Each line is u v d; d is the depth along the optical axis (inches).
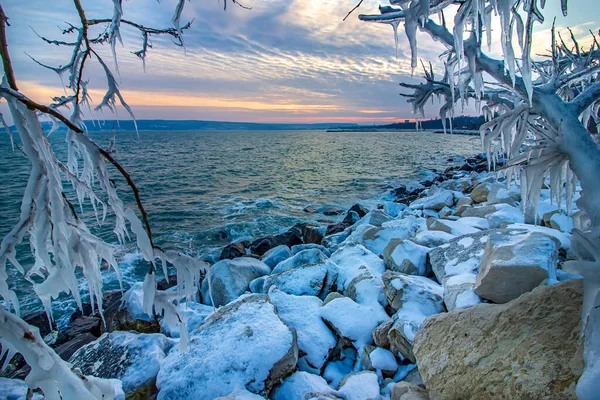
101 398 59.7
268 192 875.4
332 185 968.9
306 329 166.9
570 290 100.8
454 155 1866.4
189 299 61.5
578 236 80.4
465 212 330.0
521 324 101.7
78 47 55.3
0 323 46.7
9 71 42.9
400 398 116.7
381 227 320.2
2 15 41.8
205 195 834.2
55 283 50.0
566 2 58.2
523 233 172.7
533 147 95.2
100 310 55.8
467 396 97.7
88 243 51.9
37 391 134.3
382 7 76.2
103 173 48.2
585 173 84.4
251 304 177.2
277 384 135.4
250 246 420.2
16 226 46.8
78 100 54.7
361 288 201.2
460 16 67.6
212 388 127.8
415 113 104.0
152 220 597.9
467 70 89.4
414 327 146.6
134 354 155.4
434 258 214.7
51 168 47.3
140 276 359.9
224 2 58.2
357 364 153.6
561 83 89.1
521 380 87.0
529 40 62.9
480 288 150.0
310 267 228.7
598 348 77.3
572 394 76.6
